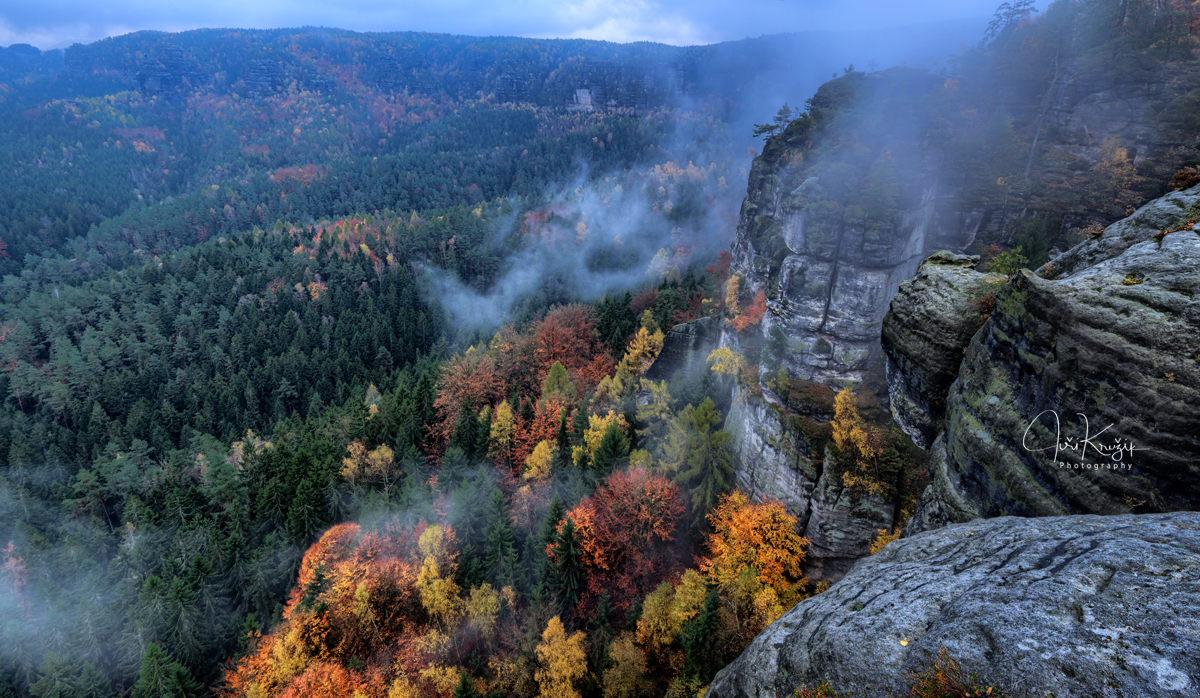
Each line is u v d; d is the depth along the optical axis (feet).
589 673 142.92
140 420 353.31
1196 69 149.59
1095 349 56.49
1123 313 55.26
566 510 183.32
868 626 43.47
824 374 155.22
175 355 441.68
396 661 161.89
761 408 163.73
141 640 180.14
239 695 163.73
